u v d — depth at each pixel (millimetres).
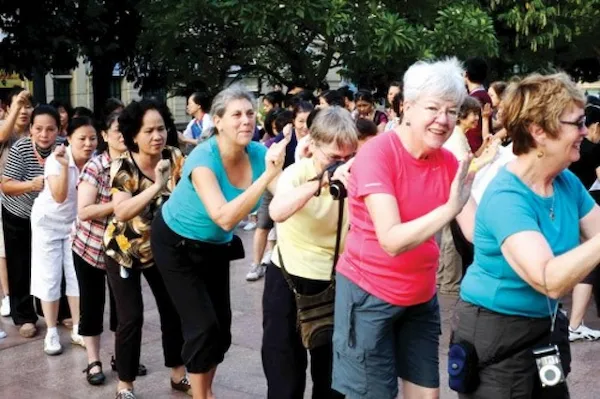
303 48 14969
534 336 2654
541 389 2715
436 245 3057
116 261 4340
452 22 13820
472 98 5766
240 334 5762
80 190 4676
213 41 14969
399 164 2867
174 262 3938
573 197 2705
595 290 5426
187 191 3834
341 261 3143
